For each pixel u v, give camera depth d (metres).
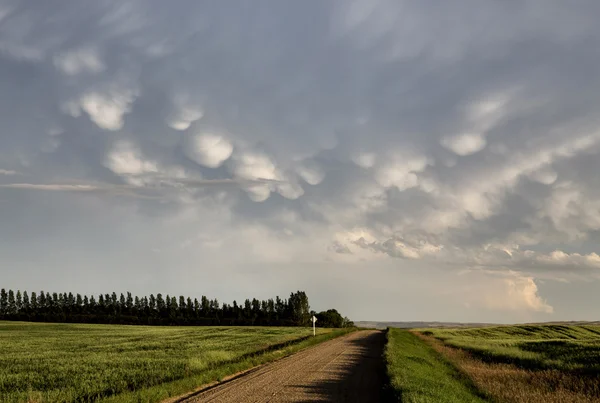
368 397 16.98
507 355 38.47
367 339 56.91
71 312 172.75
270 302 171.00
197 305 173.88
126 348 43.50
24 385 20.48
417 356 33.16
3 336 71.56
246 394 17.41
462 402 16.52
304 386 19.28
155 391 17.06
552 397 20.84
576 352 39.31
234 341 52.31
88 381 20.72
